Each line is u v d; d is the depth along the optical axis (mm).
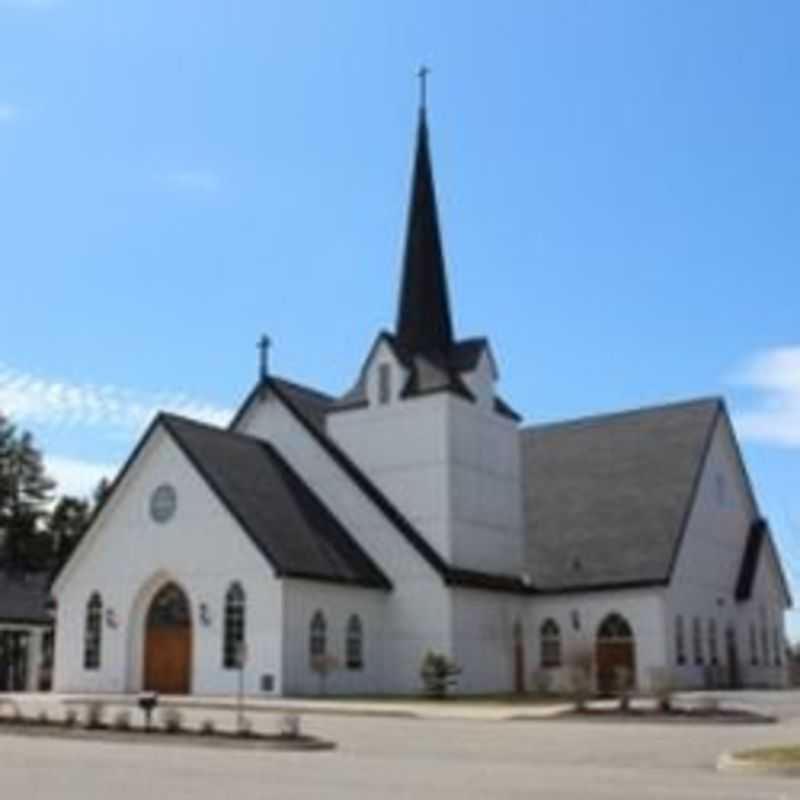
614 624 51844
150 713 27312
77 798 15062
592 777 18484
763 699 44031
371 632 48062
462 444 51031
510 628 51844
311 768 19500
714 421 58281
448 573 47969
